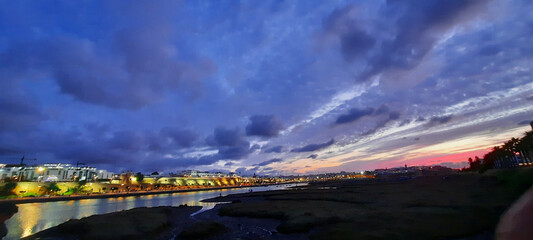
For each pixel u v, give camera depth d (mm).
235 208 43250
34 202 85000
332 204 42719
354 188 90312
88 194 111188
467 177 108438
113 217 31531
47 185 108625
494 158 114938
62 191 112562
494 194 39250
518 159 112938
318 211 34531
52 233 27141
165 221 31984
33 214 52906
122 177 159875
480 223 22328
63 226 28297
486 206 29281
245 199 71188
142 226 28594
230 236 26328
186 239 25906
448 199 38156
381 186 94188
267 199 64438
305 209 37406
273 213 36156
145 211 38656
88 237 24688
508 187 41594
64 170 149875
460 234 20141
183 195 116938
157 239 26266
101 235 25031
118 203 77375
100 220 29578
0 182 103438
